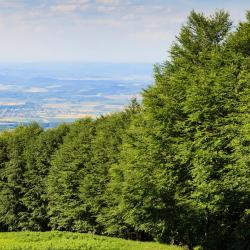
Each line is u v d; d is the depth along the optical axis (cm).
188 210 3822
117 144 5059
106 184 4966
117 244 3950
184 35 4288
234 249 3669
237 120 3322
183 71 4034
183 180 3884
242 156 3123
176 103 3947
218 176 3431
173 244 4472
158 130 3984
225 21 4259
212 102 3528
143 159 4119
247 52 3884
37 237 4525
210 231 3869
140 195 4166
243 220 3506
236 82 3528
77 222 5453
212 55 3844
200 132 3500
